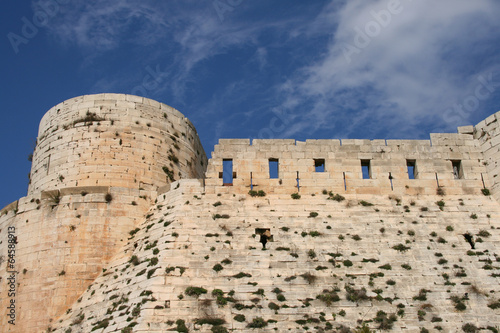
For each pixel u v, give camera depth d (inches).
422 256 1380.4
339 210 1483.8
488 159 1585.9
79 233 1489.9
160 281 1263.5
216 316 1194.6
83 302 1376.7
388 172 1561.3
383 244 1405.0
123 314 1229.1
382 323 1209.4
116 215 1524.4
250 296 1250.0
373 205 1503.4
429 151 1598.2
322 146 1582.2
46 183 1652.3
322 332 1176.8
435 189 1547.7
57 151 1675.7
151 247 1392.7
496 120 1592.0
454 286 1305.4
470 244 1428.4
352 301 1252.5
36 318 1396.4
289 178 1534.2
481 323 1225.4
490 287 1307.8
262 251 1362.0
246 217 1449.3
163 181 1680.6
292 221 1448.1
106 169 1631.4
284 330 1179.9
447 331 1207.6
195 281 1275.8
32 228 1524.4
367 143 1596.9
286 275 1309.1
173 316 1192.2
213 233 1398.9
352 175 1550.2
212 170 1536.7
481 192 1551.4
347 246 1392.7
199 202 1482.5
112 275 1400.1
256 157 1555.1
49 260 1461.6
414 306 1254.3
